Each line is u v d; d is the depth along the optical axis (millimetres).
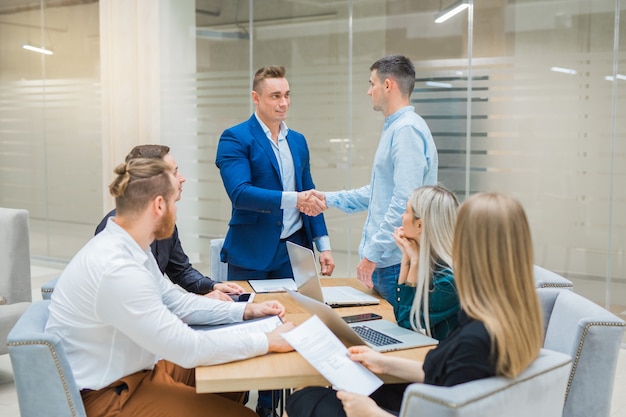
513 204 1612
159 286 2414
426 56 5328
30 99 7719
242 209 3260
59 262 7648
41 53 7562
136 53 6461
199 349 1987
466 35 5148
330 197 3281
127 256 2035
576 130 4852
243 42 6113
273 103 3260
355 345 2109
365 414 1737
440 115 5309
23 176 7883
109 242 2059
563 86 4863
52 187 7652
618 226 4777
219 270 3582
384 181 3010
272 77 3262
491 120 5129
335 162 5785
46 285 2885
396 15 5410
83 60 7238
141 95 6484
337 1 5645
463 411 1453
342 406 2061
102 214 7281
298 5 5820
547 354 1719
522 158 5051
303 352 1906
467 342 1590
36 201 7801
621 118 4695
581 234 4914
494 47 5070
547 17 4875
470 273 1620
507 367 1573
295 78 5898
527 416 1619
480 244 1601
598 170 4805
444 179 5328
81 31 7219
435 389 1505
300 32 5832
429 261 2168
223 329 2303
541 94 4945
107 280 1967
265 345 2090
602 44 4715
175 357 1981
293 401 2180
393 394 2232
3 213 4051
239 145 3285
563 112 4883
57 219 7648
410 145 2877
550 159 4957
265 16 5984
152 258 2373
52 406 1907
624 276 4789
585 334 1984
